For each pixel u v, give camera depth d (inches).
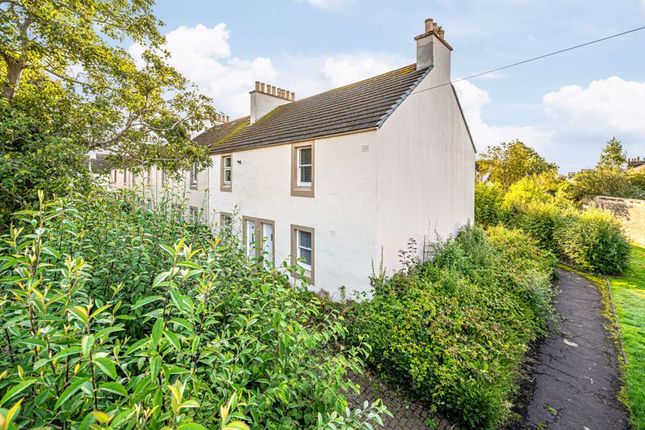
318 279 340.5
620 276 399.2
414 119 328.2
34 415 51.3
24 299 62.3
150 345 54.4
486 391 158.9
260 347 83.3
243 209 458.6
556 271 382.3
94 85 422.0
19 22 338.6
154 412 47.0
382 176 288.0
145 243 127.5
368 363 204.7
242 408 68.5
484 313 218.2
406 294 241.3
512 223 539.5
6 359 59.2
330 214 325.4
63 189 187.3
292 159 370.9
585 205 708.7
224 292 107.4
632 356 225.0
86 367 52.9
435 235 372.2
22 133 223.5
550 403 181.8
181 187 583.2
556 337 254.7
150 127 477.7
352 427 73.3
